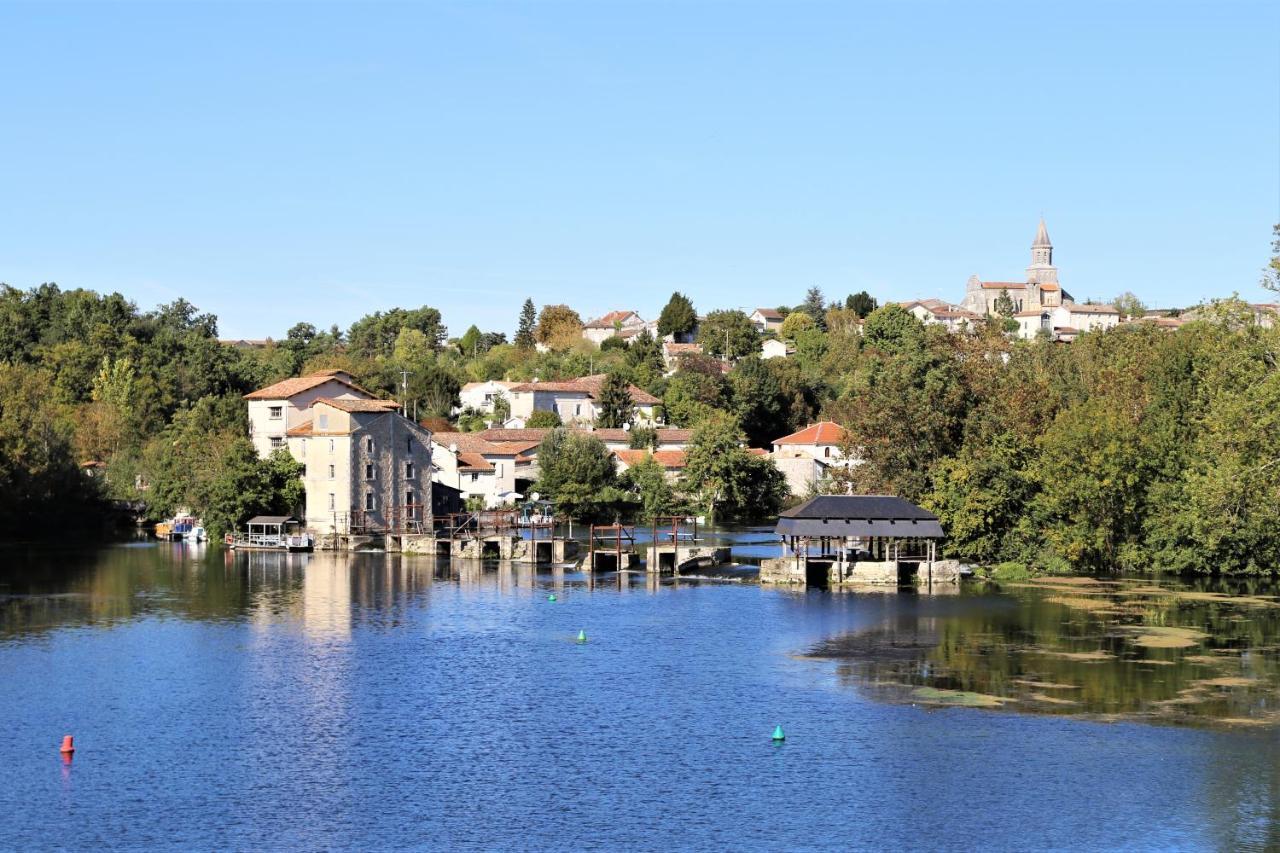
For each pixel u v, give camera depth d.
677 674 76.69
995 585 120.44
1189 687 72.31
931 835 49.09
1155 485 127.00
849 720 65.25
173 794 53.84
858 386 161.88
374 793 53.88
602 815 51.19
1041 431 139.75
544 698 70.38
